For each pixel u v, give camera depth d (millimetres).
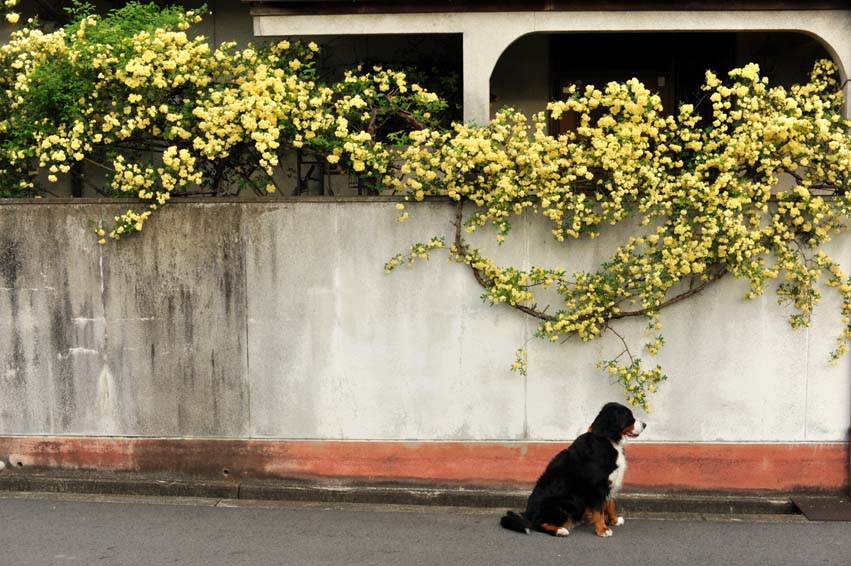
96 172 9328
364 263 7410
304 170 9102
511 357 7375
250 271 7488
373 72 9102
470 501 7375
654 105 6898
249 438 7598
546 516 6426
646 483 7332
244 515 7016
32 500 7414
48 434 7762
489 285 7270
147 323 7598
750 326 7223
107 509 7156
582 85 9648
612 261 7176
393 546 6211
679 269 6867
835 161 6859
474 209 7254
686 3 7359
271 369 7543
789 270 7070
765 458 7273
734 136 6934
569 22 7438
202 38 7504
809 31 7328
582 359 7336
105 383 7680
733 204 6688
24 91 7543
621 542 6305
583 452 6344
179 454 7645
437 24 7523
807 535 6480
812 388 7234
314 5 7570
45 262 7633
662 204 6859
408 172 7281
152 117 7441
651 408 7309
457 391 7438
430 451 7477
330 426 7543
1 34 9344
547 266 7238
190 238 7504
